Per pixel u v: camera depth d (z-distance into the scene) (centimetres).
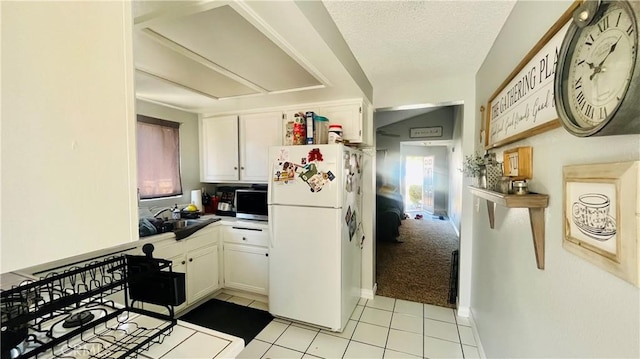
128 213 53
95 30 47
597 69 65
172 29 141
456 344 212
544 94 100
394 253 445
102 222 49
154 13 117
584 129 69
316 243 224
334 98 257
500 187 128
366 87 246
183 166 316
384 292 303
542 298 105
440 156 811
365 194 289
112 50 49
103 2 48
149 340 82
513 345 135
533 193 111
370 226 288
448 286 318
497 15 147
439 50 190
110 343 84
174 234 233
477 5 138
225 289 297
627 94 52
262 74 201
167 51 166
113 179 50
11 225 38
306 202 226
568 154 87
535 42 114
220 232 290
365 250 290
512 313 137
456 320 246
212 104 285
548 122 95
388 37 171
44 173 41
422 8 141
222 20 133
